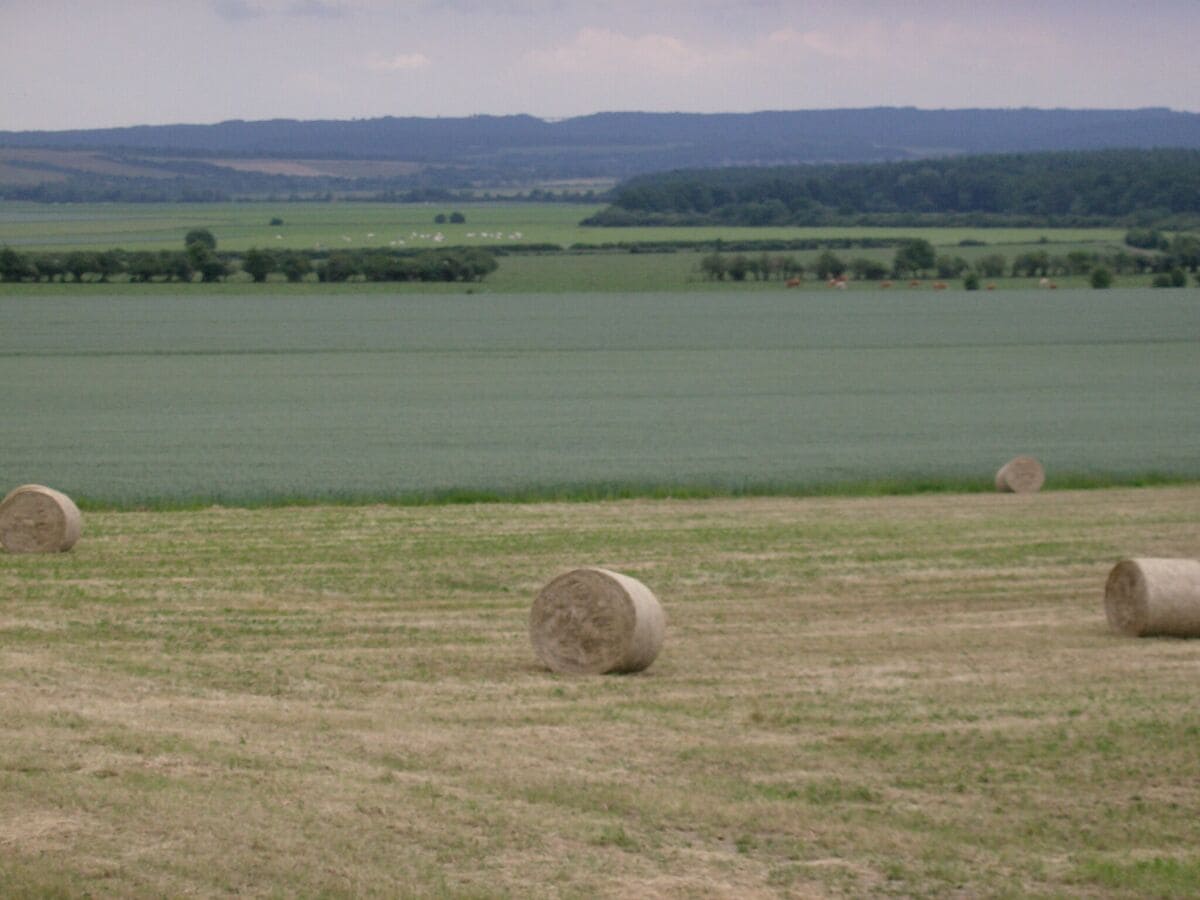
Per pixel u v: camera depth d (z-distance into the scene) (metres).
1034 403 72.25
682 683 21.02
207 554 33.03
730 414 67.62
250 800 15.02
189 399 73.81
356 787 15.59
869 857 14.01
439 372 87.31
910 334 112.56
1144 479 48.16
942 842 14.40
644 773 16.44
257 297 147.62
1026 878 13.57
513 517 39.38
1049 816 15.16
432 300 145.25
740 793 15.73
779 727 18.41
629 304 141.62
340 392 77.00
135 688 20.28
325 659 22.64
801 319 125.81
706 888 13.21
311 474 48.06
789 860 13.94
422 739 17.64
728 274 174.62
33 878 12.85
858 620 25.95
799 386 80.00
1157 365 91.31
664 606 27.20
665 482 46.22
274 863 13.41
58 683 20.39
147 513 40.38
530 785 15.83
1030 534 36.12
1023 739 17.73
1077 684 20.72
